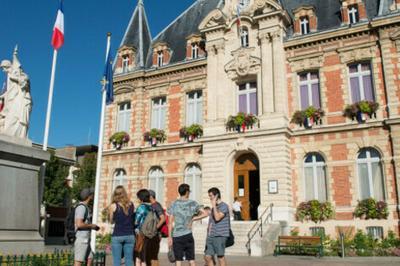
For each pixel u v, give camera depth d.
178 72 24.31
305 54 20.50
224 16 22.42
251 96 21.59
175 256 7.58
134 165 24.25
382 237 16.95
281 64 20.52
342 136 18.86
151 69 25.08
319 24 21.09
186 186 8.02
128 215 7.53
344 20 20.03
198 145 22.39
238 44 22.11
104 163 25.48
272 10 21.02
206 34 22.98
